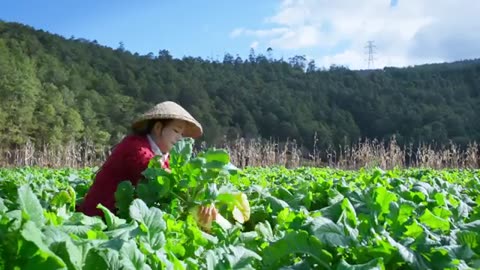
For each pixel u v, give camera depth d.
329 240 2.47
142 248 2.23
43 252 1.62
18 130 59.44
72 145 35.22
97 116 71.50
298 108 78.81
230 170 4.43
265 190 5.88
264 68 103.12
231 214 4.49
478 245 2.87
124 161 5.01
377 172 7.12
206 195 4.31
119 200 4.50
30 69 70.19
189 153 4.43
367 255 2.40
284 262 2.51
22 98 60.31
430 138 63.19
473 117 76.19
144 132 5.41
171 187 4.39
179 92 80.12
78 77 77.25
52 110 62.09
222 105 78.56
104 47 97.94
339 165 31.78
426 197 5.29
